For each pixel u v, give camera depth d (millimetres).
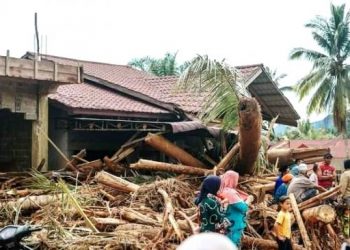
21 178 11148
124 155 12914
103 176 10031
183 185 10312
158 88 19172
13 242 5484
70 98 14602
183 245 2113
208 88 12227
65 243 7023
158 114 15336
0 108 12281
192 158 12195
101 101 15148
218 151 13016
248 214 8945
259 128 10359
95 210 8938
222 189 7176
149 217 8641
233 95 11953
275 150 13062
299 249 8594
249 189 10531
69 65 12820
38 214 8664
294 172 10891
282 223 8203
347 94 37625
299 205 9398
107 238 7227
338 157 37500
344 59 38031
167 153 12047
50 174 11164
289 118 20344
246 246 8375
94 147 15367
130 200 9750
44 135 12977
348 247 6105
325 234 9312
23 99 12625
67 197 8789
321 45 38625
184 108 15578
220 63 11961
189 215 8703
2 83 12156
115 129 14609
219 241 2102
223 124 12148
